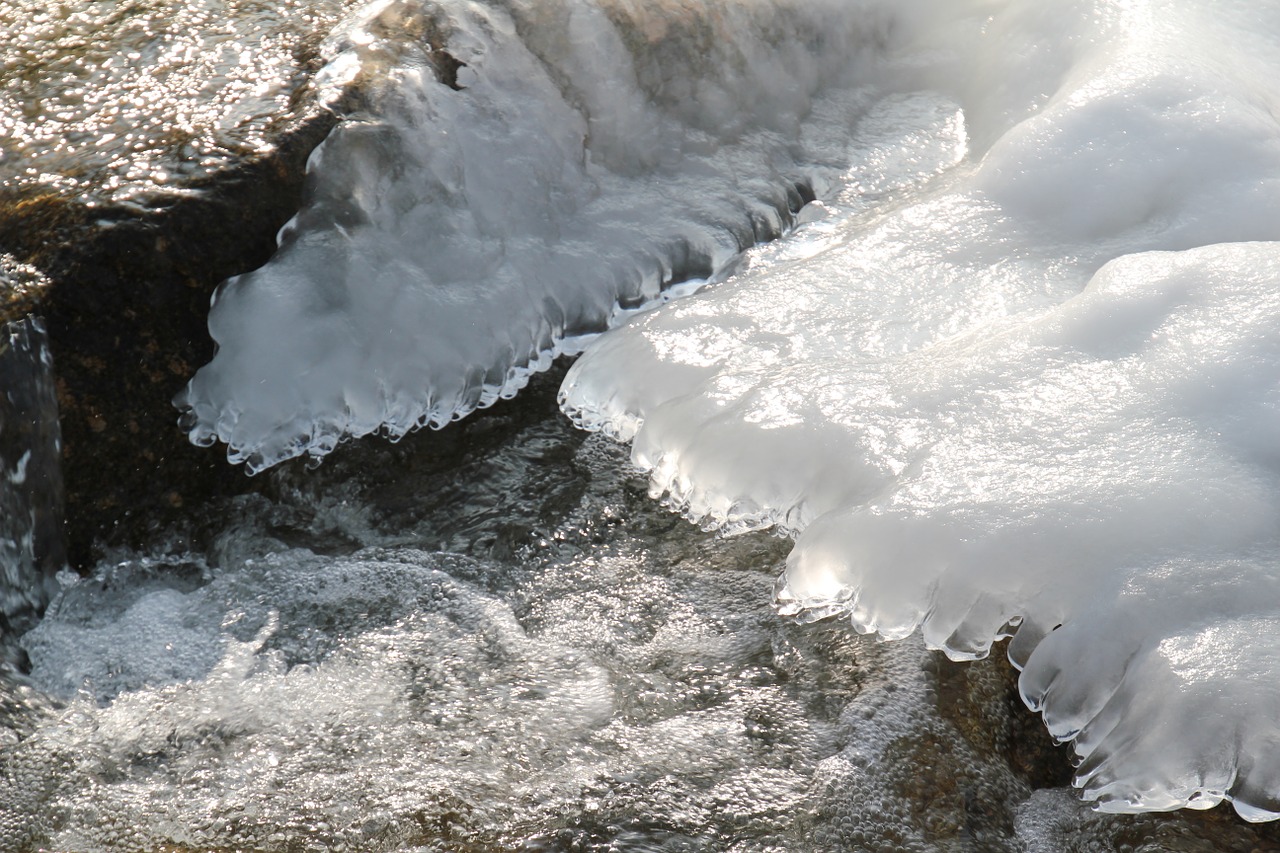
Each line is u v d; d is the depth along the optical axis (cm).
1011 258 377
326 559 334
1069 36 446
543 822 252
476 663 299
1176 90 404
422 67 391
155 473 342
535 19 412
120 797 262
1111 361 311
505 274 379
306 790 262
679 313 370
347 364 354
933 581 273
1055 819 262
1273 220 366
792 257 409
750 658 298
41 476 322
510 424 370
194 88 390
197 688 293
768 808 257
